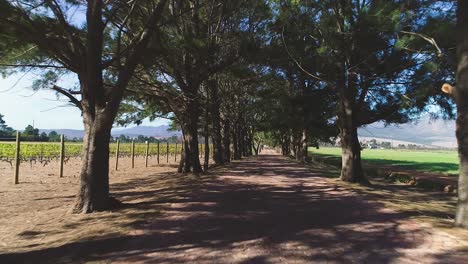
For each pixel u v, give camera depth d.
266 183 17.33
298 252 6.66
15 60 13.27
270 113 33.19
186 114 21.92
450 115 17.38
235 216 9.64
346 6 16.00
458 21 7.87
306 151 36.56
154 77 19.33
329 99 26.56
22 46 11.45
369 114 19.67
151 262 6.08
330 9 16.55
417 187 18.94
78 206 9.98
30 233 7.81
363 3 16.30
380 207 11.15
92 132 10.08
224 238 7.54
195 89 19.84
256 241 7.34
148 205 10.97
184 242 7.22
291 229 8.33
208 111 26.56
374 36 15.66
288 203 11.77
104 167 10.19
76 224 8.56
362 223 8.91
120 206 10.73
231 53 18.12
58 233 7.82
